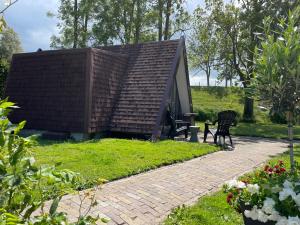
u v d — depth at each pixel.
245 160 10.07
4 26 2.35
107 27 31.97
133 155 9.24
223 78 27.88
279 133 19.78
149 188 6.52
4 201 2.04
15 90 14.75
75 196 5.60
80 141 11.99
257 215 3.79
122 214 5.12
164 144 11.60
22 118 14.03
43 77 14.05
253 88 5.20
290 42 4.81
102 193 5.91
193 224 4.85
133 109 13.67
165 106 13.34
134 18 32.12
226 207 5.59
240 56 25.64
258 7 25.41
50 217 2.16
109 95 13.83
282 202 3.62
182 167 8.59
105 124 13.43
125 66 15.38
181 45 15.18
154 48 15.69
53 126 13.16
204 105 32.50
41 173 2.10
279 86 4.92
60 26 33.00
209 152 10.98
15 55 15.27
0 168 2.00
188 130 16.47
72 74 13.25
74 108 12.86
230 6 26.55
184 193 6.45
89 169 7.29
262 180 4.23
